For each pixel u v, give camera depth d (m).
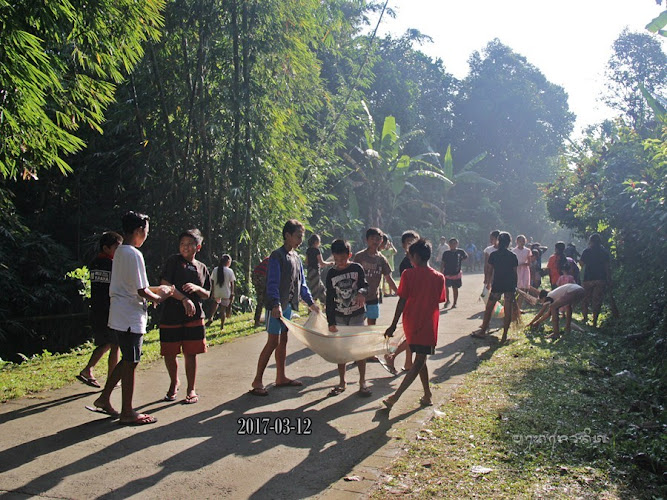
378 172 28.88
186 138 13.92
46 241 14.89
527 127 45.25
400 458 4.39
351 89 21.41
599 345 8.95
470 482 3.94
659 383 6.54
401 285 5.81
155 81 13.36
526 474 4.06
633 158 13.16
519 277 12.83
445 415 5.40
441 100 44.53
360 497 3.78
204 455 4.52
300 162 16.72
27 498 3.79
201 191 14.29
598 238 10.96
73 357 8.98
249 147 13.67
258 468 4.27
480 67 46.78
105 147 15.71
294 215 15.72
